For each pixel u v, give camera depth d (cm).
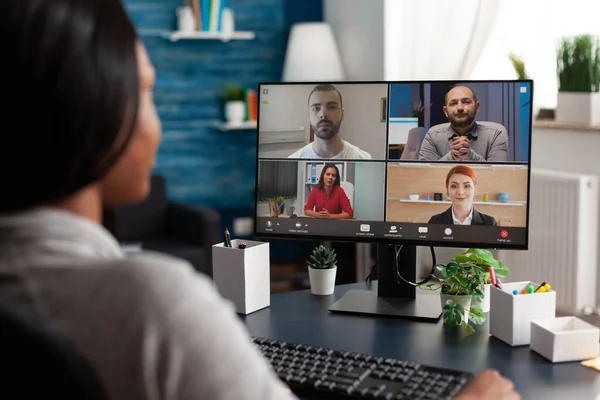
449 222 183
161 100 536
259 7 551
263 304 186
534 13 420
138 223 466
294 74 513
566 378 138
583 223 360
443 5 414
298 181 193
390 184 186
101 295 66
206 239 436
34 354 61
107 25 68
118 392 65
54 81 65
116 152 71
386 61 479
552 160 394
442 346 156
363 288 204
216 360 65
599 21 386
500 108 179
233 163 557
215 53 544
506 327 157
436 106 182
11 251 68
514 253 397
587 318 363
